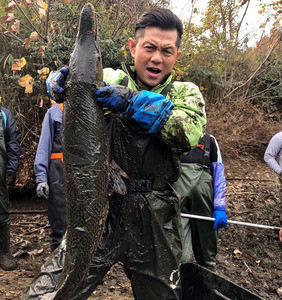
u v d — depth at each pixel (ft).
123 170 5.12
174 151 5.17
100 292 10.53
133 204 5.10
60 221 11.12
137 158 5.05
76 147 4.32
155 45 5.02
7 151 12.21
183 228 9.57
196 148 10.01
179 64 24.97
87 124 4.33
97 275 5.16
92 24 4.45
